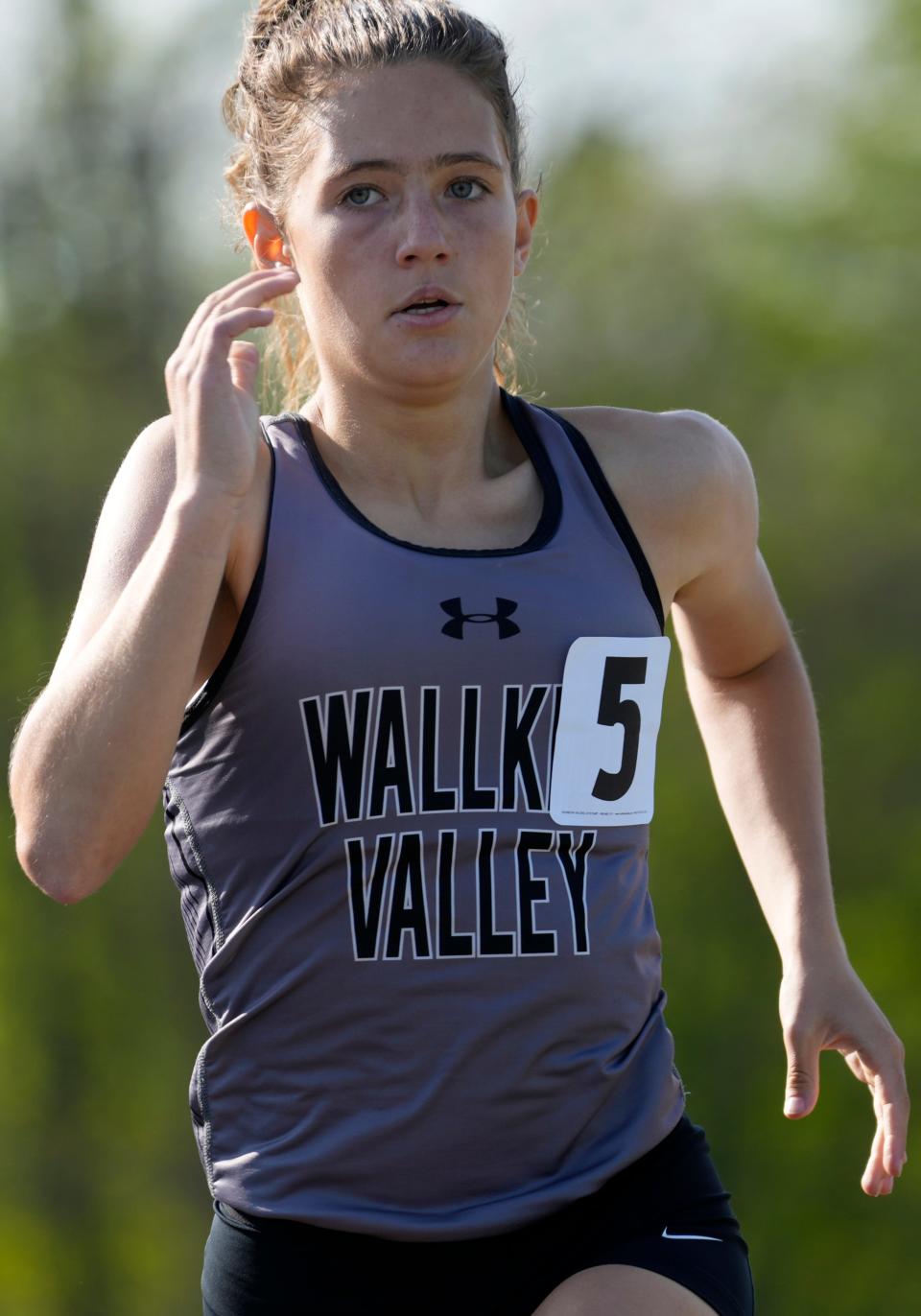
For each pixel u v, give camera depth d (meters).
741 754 9.57
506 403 8.44
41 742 7.31
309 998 7.54
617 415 8.63
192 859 7.89
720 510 8.64
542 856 7.64
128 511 7.96
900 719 56.84
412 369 7.68
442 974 7.46
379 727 7.50
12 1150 55.59
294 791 7.55
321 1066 7.55
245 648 7.57
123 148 54.00
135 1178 55.47
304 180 7.86
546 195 56.28
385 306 7.66
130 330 54.97
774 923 9.13
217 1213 7.99
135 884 55.75
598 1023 7.68
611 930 7.76
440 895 7.49
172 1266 55.56
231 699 7.64
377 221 7.68
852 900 56.22
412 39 7.77
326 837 7.51
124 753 7.16
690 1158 7.99
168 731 7.24
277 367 10.61
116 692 7.18
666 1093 7.97
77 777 7.18
